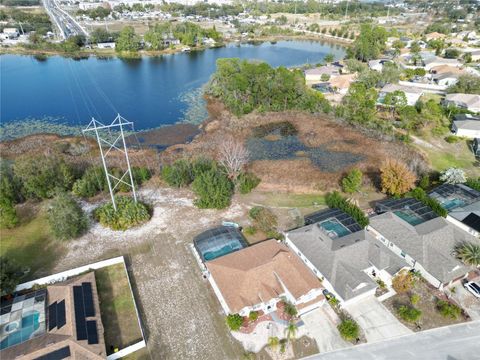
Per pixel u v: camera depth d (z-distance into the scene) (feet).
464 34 588.09
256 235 153.28
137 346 103.76
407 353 102.83
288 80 299.58
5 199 152.46
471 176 201.36
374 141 246.06
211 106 320.29
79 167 201.77
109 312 116.16
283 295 117.29
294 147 241.35
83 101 331.98
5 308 107.34
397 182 168.14
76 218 148.66
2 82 385.29
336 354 102.83
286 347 104.83
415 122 264.93
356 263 126.62
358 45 465.06
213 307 119.03
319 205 174.40
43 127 272.31
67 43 512.63
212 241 140.05
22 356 90.89
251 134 261.44
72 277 127.85
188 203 176.65
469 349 104.01
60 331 99.40
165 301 121.29
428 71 404.16
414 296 117.91
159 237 152.46
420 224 141.18
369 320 113.19
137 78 409.28
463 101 296.30
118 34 564.30
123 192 184.34
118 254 142.61
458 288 125.18
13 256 140.56
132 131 270.05
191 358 102.47
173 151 236.22
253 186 188.75
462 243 136.05
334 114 290.97
